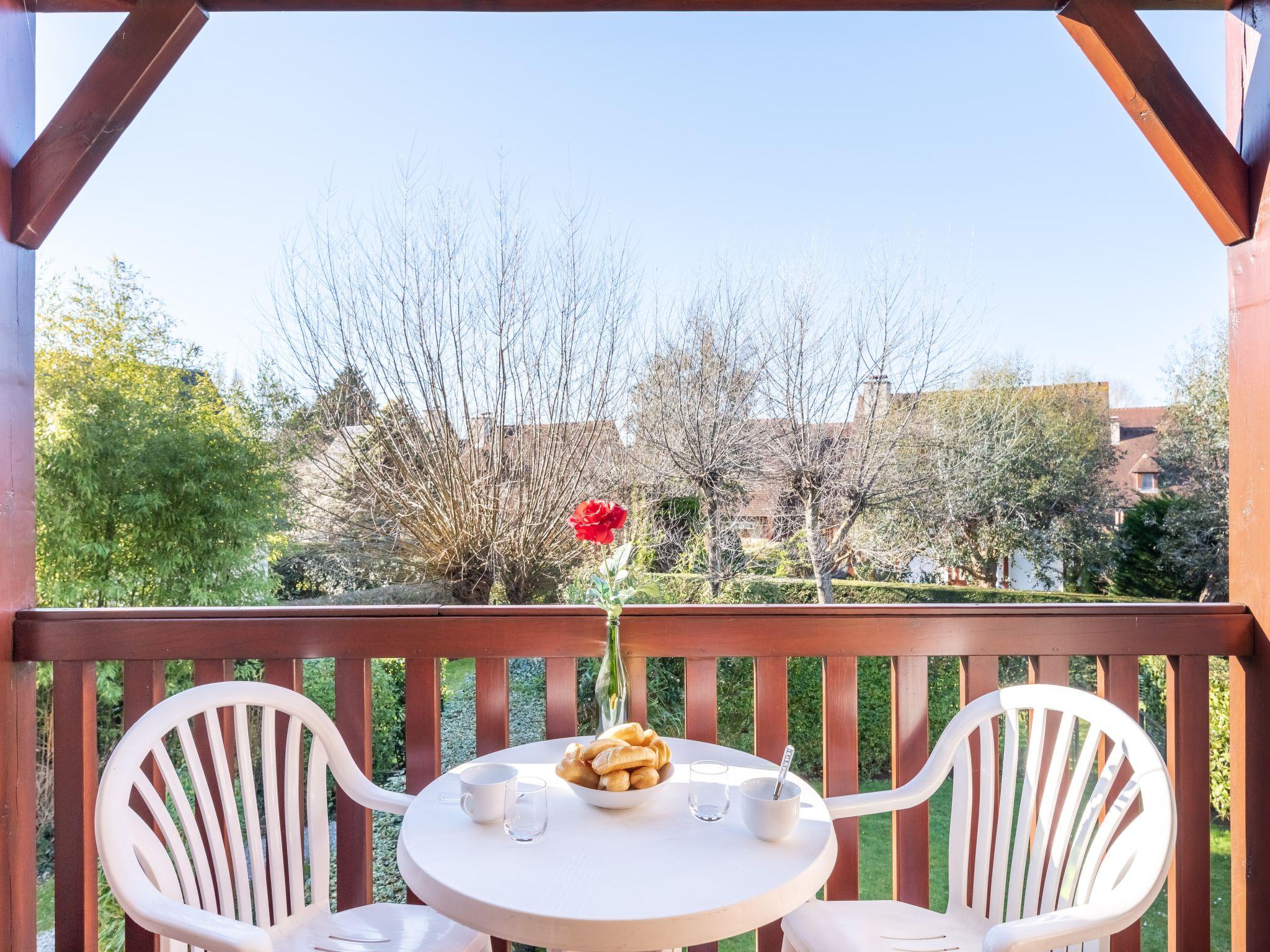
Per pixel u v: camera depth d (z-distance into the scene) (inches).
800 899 36.6
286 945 45.7
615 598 55.4
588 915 32.9
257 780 190.5
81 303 266.4
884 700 219.5
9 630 57.4
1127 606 60.2
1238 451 61.7
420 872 37.3
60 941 57.6
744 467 281.1
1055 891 46.9
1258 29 60.5
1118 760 46.3
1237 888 60.3
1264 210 59.5
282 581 274.4
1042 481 283.0
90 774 58.7
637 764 45.1
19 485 59.0
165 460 255.4
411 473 269.3
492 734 59.7
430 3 63.6
